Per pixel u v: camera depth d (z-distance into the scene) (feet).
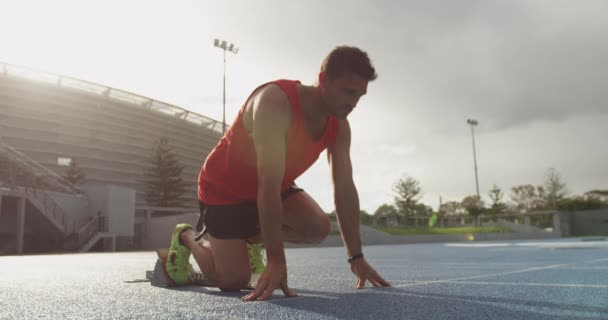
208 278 7.55
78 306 5.13
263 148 6.04
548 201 229.86
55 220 69.05
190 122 182.09
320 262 20.30
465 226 175.73
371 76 5.80
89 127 144.15
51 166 131.23
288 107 6.20
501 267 13.33
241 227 7.11
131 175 149.79
